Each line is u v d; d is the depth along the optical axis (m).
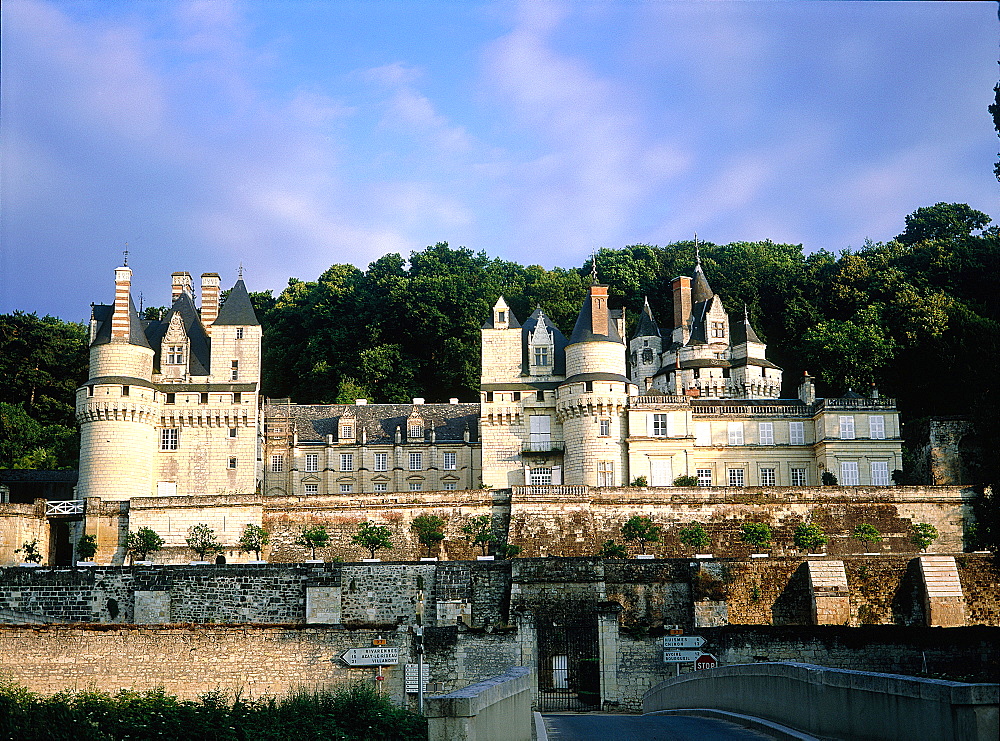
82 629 57.97
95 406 95.31
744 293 146.25
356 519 91.94
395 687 57.78
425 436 109.56
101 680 57.50
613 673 63.00
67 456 127.88
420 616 72.06
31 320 140.75
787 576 73.06
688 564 72.12
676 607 71.12
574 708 62.34
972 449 98.62
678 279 128.25
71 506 92.69
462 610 72.06
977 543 87.88
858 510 90.94
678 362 121.44
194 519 91.38
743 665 35.28
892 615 73.56
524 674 31.47
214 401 99.31
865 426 98.75
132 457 96.00
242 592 72.69
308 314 154.38
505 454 102.44
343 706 39.03
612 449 98.88
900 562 74.50
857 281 142.12
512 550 87.19
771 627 61.34
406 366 139.50
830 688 26.17
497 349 104.75
